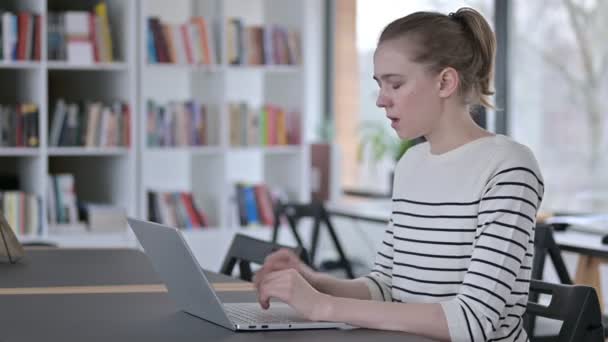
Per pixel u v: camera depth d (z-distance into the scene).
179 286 1.85
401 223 1.97
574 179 5.88
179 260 1.75
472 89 1.90
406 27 1.88
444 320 1.69
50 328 1.74
